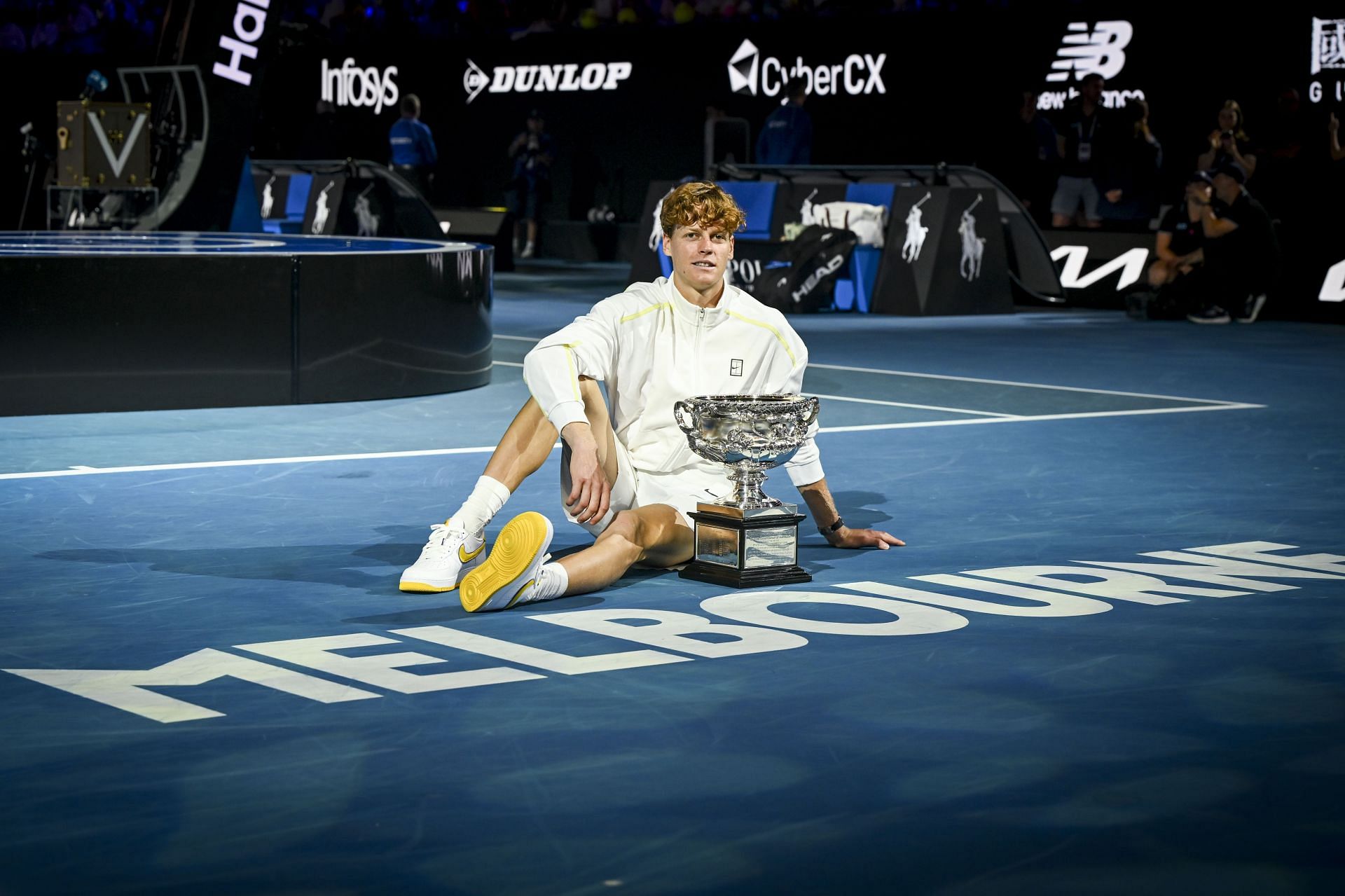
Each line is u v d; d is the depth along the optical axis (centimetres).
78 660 413
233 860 284
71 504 632
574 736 352
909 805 313
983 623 457
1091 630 450
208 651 422
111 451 764
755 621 457
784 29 2305
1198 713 374
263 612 465
